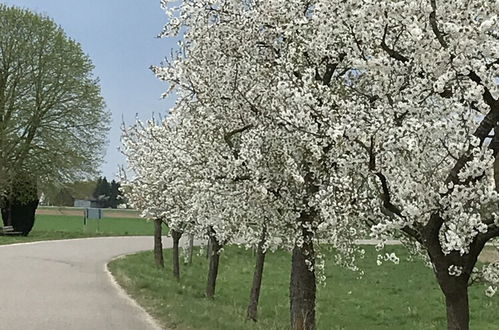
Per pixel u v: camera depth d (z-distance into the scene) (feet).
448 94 24.16
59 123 139.54
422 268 95.09
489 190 21.84
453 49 22.44
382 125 23.54
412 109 23.68
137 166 78.28
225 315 42.50
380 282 86.53
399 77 24.27
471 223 21.17
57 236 142.72
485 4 22.70
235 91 34.71
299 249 35.09
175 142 50.19
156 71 37.83
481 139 22.94
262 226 36.01
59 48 139.03
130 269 73.36
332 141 27.14
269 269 100.63
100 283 57.21
